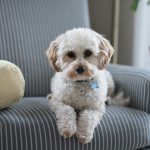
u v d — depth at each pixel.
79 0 1.94
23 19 1.78
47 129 1.20
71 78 1.29
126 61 2.35
